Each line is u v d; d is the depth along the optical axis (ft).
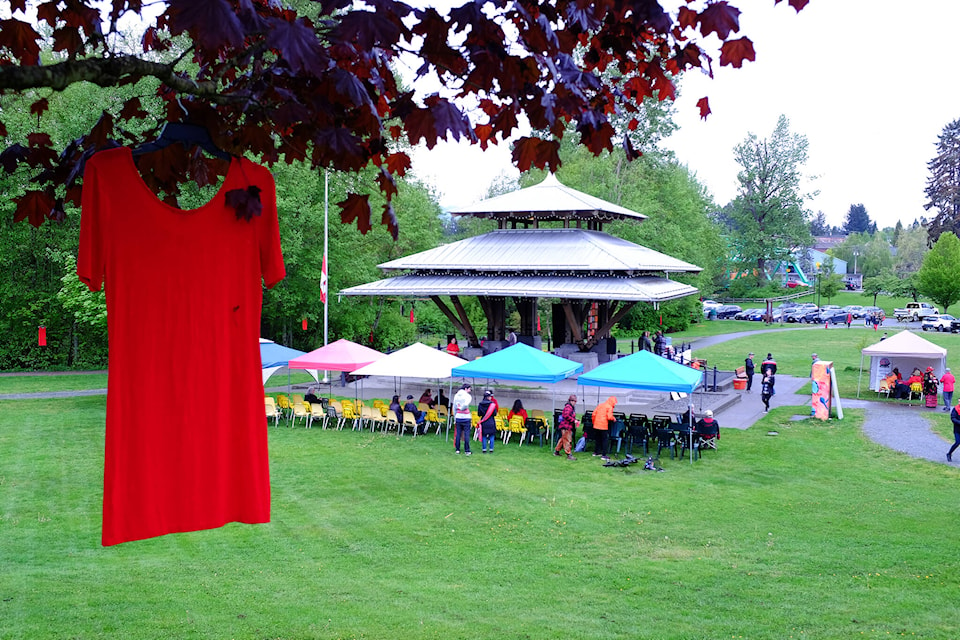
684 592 36.50
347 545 43.70
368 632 31.37
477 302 197.36
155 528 11.62
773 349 169.89
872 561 40.93
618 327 220.23
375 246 162.09
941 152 385.29
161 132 11.41
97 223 10.84
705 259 222.48
